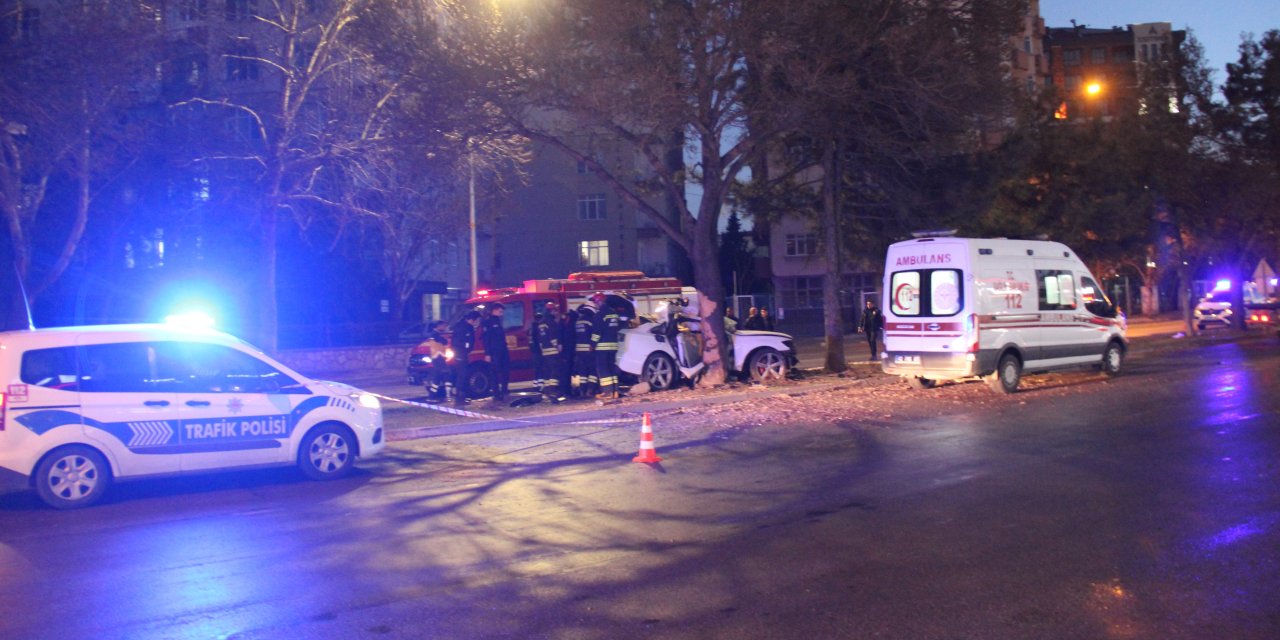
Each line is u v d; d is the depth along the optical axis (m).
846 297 46.53
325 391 10.12
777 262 50.50
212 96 25.41
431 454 11.56
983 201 21.03
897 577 5.88
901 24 16.36
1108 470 9.02
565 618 5.31
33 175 23.14
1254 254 33.38
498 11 15.48
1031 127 28.81
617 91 15.48
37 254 27.36
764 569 6.15
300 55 23.45
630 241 52.03
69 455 8.73
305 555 6.85
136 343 9.26
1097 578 5.75
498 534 7.34
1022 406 13.98
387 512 8.30
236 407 9.52
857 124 17.59
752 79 16.62
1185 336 30.09
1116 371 17.88
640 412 14.77
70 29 20.12
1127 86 30.52
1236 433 10.90
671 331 17.94
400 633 5.12
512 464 10.61
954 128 17.70
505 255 52.84
